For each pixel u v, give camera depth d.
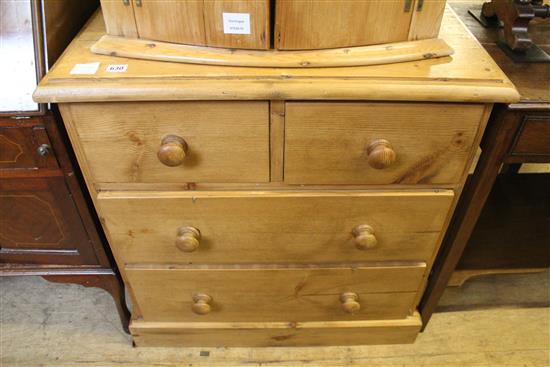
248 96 0.72
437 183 0.87
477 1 1.12
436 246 0.99
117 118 0.76
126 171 0.83
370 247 0.91
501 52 0.91
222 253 0.97
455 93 0.72
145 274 1.01
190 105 0.74
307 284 1.05
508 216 1.10
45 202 0.92
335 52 0.77
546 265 1.18
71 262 1.05
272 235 0.94
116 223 0.91
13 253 1.02
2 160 0.83
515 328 1.27
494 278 1.40
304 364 1.19
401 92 0.72
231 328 1.16
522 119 0.79
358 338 1.21
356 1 0.72
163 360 1.20
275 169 0.83
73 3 0.95
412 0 0.74
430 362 1.20
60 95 0.71
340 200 0.88
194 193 0.87
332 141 0.79
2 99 0.77
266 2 0.71
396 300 1.10
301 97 0.72
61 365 1.18
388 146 0.79
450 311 1.31
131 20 0.77
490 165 0.86
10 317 1.29
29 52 0.80
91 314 1.30
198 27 0.75
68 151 0.84
